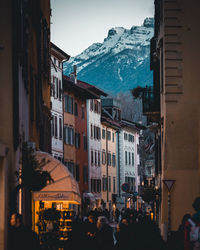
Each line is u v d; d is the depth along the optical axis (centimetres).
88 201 8212
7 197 2000
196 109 3300
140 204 11931
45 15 4122
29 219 3039
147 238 2208
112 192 10169
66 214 2689
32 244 1834
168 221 3259
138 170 12056
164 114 3325
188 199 3269
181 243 1923
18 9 2341
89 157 8562
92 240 2344
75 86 7500
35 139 3484
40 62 3647
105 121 9538
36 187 2212
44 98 4072
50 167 2941
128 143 11356
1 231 1919
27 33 2927
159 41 3556
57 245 2545
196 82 3309
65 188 2936
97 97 8500
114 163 10394
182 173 3278
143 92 4125
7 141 2094
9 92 2147
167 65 3316
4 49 2125
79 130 8006
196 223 1577
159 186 4147
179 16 3331
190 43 3322
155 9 4006
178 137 3297
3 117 2094
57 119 6850
